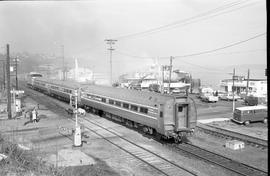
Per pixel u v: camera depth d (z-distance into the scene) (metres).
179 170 18.25
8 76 37.75
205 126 34.34
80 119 36.72
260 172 17.91
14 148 17.20
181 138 25.81
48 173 15.03
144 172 18.05
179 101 24.59
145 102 27.03
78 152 22.27
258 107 36.38
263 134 29.44
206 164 19.48
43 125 32.97
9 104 37.53
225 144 24.45
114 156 21.34
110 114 36.12
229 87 80.75
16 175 13.33
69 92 48.56
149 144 24.59
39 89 75.00
